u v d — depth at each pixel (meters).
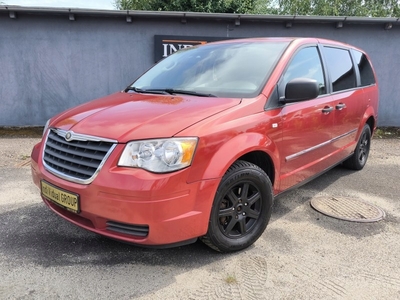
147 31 8.28
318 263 2.69
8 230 3.13
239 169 2.60
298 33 8.45
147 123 2.39
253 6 14.58
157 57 8.33
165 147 2.22
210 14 7.92
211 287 2.37
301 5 19.30
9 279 2.41
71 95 8.51
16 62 8.12
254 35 8.42
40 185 2.73
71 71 8.35
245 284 2.41
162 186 2.18
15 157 5.83
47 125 3.06
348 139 4.50
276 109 2.95
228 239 2.70
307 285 2.42
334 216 3.55
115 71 8.47
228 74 3.20
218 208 2.52
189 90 3.15
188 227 2.33
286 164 3.15
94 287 2.35
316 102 3.53
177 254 2.77
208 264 2.64
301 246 2.94
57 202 2.53
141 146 2.24
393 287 2.41
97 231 2.39
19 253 2.74
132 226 2.26
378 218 3.52
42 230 3.14
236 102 2.74
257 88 2.94
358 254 2.84
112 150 2.27
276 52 3.32
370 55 8.57
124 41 8.30
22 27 7.94
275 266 2.63
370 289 2.39
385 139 7.91
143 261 2.67
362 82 4.90
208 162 2.36
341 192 4.32
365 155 5.43
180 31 8.34
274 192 3.10
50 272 2.50
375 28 8.40
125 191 2.17
